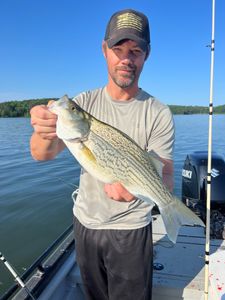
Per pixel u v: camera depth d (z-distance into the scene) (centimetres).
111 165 77
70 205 296
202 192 146
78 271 119
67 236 140
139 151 81
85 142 75
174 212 81
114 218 93
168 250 127
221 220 141
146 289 96
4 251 214
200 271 114
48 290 104
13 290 96
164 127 92
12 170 430
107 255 95
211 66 102
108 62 90
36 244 224
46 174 407
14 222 262
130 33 84
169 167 93
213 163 149
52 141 80
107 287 103
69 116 73
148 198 81
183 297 107
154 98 95
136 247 93
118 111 92
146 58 93
